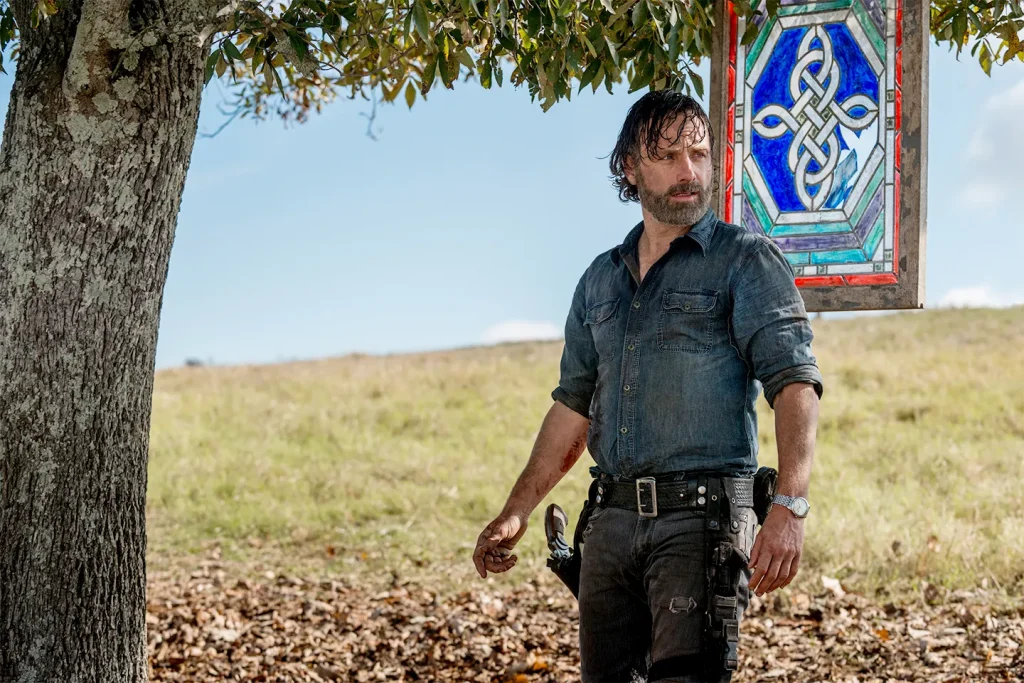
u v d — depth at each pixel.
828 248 3.38
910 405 13.09
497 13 3.18
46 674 3.05
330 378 19.91
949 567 6.30
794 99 3.45
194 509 9.98
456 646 5.41
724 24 3.53
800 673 4.64
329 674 4.96
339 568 7.88
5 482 3.05
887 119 3.32
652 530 2.42
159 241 3.17
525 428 13.93
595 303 2.68
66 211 3.00
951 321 22.58
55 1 3.01
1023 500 8.05
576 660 5.11
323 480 11.05
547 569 7.24
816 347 19.88
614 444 2.52
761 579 2.21
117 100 2.99
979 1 3.86
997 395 13.25
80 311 3.03
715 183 3.52
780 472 2.29
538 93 3.65
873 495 8.69
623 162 2.64
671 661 2.31
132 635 3.25
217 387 19.06
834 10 3.40
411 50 4.04
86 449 3.08
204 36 2.93
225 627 5.86
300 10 3.26
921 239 3.28
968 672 4.34
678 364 2.45
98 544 3.12
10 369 3.03
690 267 2.50
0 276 3.04
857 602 5.87
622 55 3.65
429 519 9.41
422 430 14.27
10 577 3.05
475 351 26.28
